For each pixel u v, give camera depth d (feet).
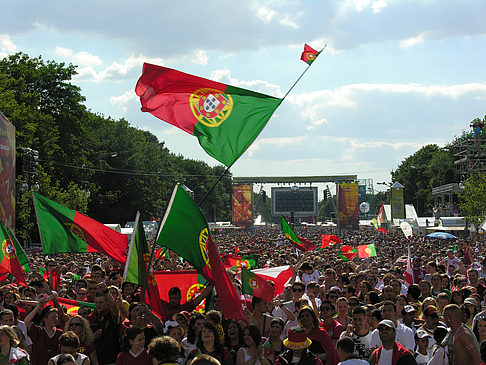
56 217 40.96
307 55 40.50
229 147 41.06
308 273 53.36
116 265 65.46
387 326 27.63
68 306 41.16
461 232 220.64
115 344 34.45
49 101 218.79
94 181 270.46
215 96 40.57
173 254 61.72
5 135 91.71
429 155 466.29
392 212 298.97
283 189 409.69
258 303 35.35
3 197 89.66
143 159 295.89
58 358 27.55
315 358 27.89
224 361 28.86
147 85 40.16
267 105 40.75
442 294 39.22
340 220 350.23
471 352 29.32
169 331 31.24
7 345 29.04
